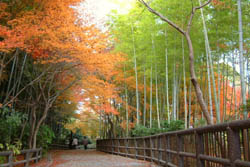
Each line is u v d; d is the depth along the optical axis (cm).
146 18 1313
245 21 1091
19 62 1020
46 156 1287
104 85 1336
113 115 1862
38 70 1028
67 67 1009
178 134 614
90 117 2188
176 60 1386
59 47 770
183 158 590
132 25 1424
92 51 851
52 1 766
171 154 704
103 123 2381
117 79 1545
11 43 625
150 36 1351
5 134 838
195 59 1424
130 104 1858
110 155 1509
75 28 777
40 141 1197
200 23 1217
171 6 1108
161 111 1852
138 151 1190
